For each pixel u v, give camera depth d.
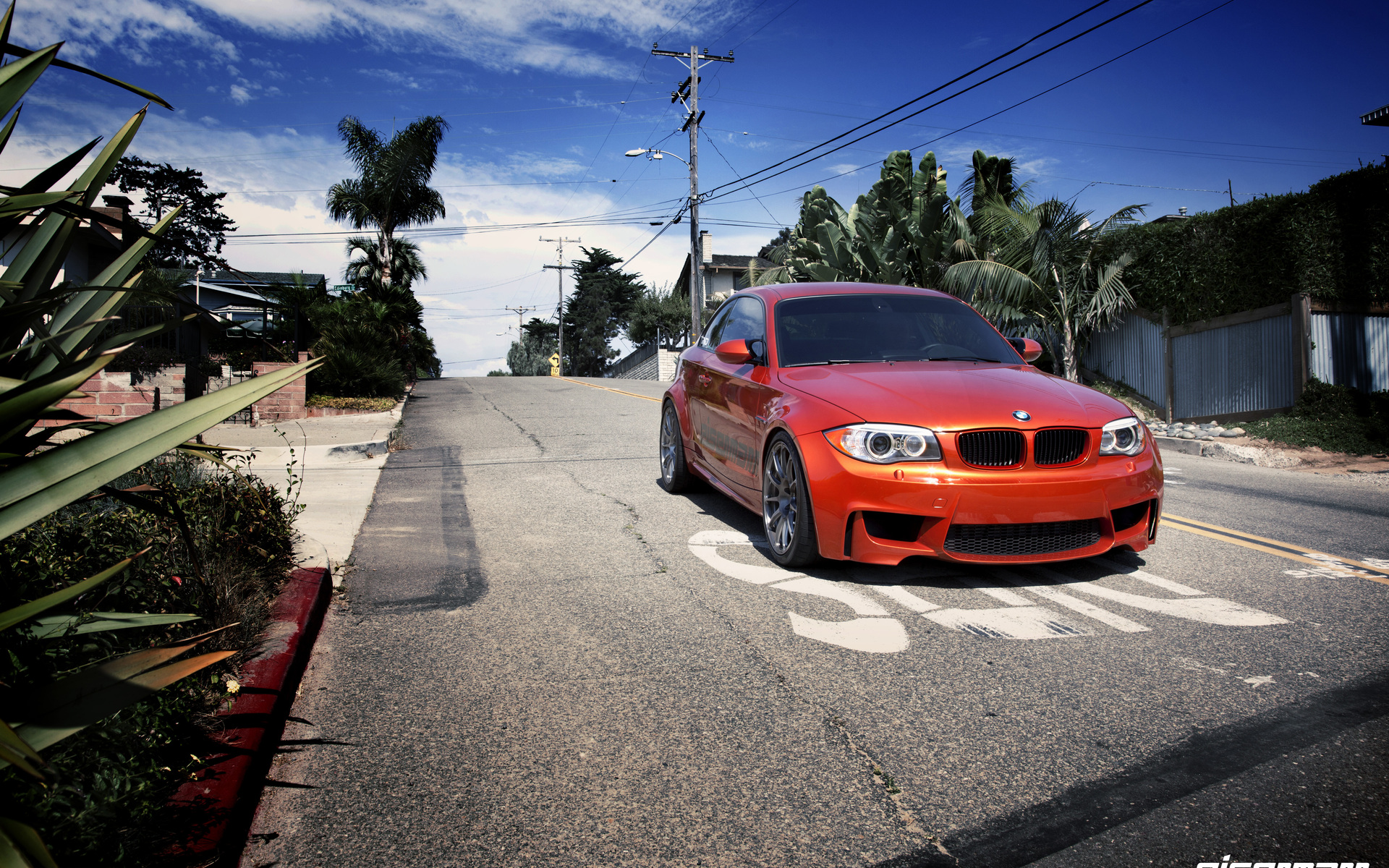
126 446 1.49
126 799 1.78
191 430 1.54
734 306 6.25
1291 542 4.96
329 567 4.35
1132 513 4.08
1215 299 11.97
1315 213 10.66
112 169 1.84
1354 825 2.04
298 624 3.29
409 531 5.42
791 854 1.99
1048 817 2.12
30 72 1.52
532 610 3.82
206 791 2.07
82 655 2.16
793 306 5.46
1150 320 13.36
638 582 4.24
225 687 2.67
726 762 2.43
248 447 9.09
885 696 2.86
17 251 1.84
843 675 3.04
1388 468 8.21
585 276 73.25
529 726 2.67
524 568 4.54
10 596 1.96
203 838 1.87
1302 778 2.26
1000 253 14.21
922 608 3.75
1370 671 2.96
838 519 3.97
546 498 6.52
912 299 5.63
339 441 9.54
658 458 8.48
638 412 13.53
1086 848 1.98
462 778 2.36
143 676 1.47
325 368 15.02
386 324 19.72
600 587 4.16
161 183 34.25
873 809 2.17
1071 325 13.82
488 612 3.80
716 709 2.78
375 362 16.11
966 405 3.96
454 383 26.48
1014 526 3.81
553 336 83.38
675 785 2.31
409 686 2.99
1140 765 2.36
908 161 17.50
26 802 1.59
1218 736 2.51
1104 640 3.34
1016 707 2.76
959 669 3.08
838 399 4.22
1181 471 8.23
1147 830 2.05
